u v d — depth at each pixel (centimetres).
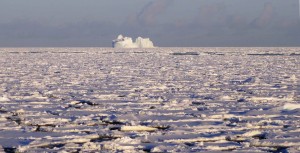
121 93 3588
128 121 2397
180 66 7281
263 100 3209
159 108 2825
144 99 3219
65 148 1850
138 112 2666
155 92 3675
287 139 1998
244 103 3045
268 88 3972
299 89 3909
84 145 1870
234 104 3000
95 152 1786
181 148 1850
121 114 2584
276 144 1923
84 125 2308
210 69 6562
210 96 3412
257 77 5138
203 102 3100
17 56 11531
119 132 2136
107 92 3641
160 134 2098
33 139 1991
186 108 2825
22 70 6256
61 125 2297
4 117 2491
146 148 1859
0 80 4672
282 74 5597
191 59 9925
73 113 2639
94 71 6081
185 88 3962
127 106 2903
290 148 1838
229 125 2306
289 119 2444
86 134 2092
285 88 3988
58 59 9819
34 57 10875
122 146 1861
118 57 11075
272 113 2616
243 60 9388
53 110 2738
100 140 2011
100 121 2394
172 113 2630
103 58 10438
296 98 3331
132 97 3341
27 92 3622
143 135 2084
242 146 1897
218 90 3834
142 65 7562
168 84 4284
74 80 4700
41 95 3444
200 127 2241
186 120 2417
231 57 10975
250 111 2670
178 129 2203
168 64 7888
